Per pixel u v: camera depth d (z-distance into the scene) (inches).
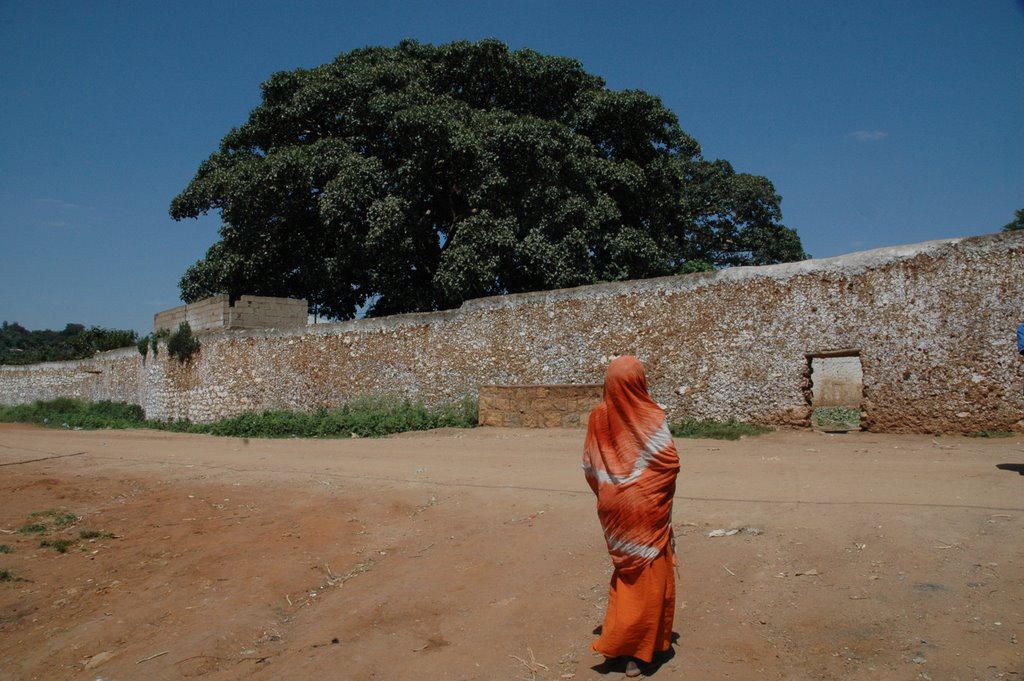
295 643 204.7
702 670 157.1
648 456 155.4
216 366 928.3
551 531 263.0
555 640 182.2
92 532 327.6
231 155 1035.9
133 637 219.9
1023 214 1300.4
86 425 1008.2
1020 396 417.4
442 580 230.8
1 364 1653.5
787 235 1279.5
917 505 243.4
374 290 1045.2
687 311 552.7
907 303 457.1
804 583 192.4
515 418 592.7
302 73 992.2
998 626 158.6
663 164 1009.5
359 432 639.8
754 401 516.1
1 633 230.7
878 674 147.6
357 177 863.1
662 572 157.0
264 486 392.2
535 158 879.1
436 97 919.7
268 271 1003.3
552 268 849.5
